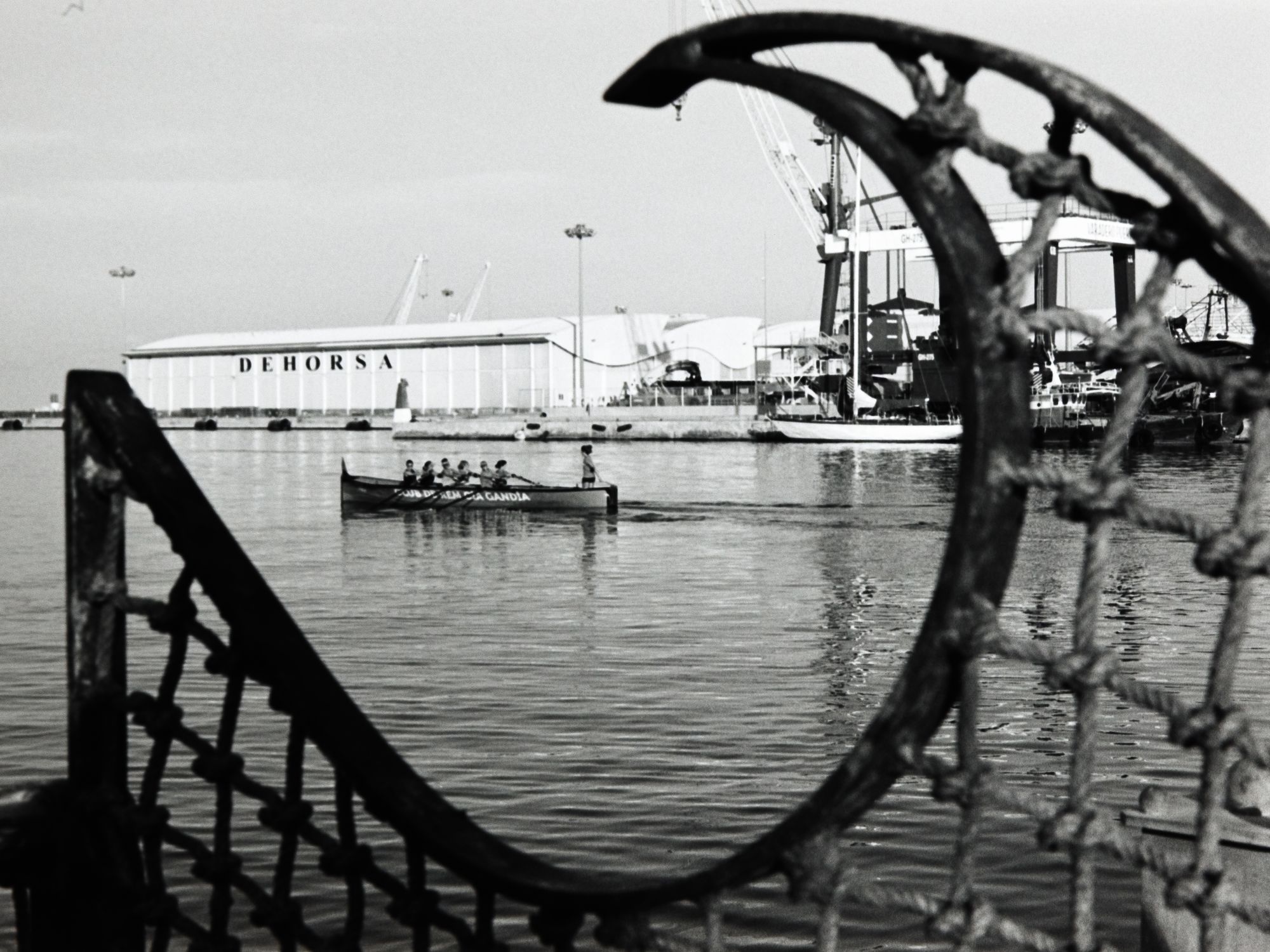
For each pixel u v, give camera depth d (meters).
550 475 63.62
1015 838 9.84
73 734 2.57
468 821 2.42
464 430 114.56
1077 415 71.75
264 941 8.09
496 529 38.16
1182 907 1.61
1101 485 1.59
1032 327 1.63
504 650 18.78
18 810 2.53
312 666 2.43
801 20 1.75
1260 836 3.30
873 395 92.94
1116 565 27.97
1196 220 1.48
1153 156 1.49
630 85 2.00
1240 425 64.31
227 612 2.38
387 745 2.47
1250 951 3.19
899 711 1.74
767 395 108.12
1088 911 1.68
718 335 133.50
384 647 19.12
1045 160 1.60
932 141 1.70
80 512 2.55
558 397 130.75
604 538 35.47
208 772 2.44
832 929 1.86
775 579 26.70
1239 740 1.54
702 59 1.90
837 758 12.60
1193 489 45.62
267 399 150.62
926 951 7.94
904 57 1.70
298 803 2.44
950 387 84.19
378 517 42.59
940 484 53.72
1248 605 1.51
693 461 73.50
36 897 2.65
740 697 15.40
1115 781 11.59
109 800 2.54
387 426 138.25
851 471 63.06
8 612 22.81
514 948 7.87
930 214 1.68
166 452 2.52
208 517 2.46
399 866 9.27
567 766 12.35
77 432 2.55
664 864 9.76
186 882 9.03
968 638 1.67
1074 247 77.19
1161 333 1.57
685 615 22.03
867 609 22.50
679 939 2.06
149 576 26.41
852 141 1.76
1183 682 16.22
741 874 1.95
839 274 97.00
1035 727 13.50
